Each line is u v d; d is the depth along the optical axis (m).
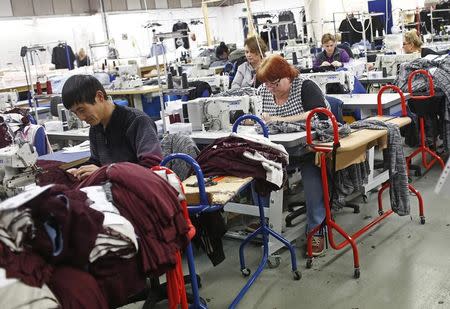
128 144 2.53
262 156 2.38
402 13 7.85
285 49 7.39
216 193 2.12
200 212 2.11
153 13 14.38
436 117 4.48
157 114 6.80
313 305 2.61
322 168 2.82
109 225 1.50
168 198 1.71
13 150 2.61
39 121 5.10
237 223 3.72
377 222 3.29
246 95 3.62
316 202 3.07
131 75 6.82
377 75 5.54
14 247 1.33
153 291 2.68
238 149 2.41
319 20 10.29
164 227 1.66
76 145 4.33
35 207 1.38
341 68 5.30
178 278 1.85
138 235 1.61
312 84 3.43
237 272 3.06
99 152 2.66
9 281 1.27
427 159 4.69
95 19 13.46
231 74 6.06
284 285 2.85
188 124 3.56
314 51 8.26
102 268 1.51
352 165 3.09
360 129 3.15
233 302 2.65
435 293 2.60
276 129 3.17
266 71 3.38
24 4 12.06
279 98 3.54
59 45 10.14
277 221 3.17
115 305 1.59
